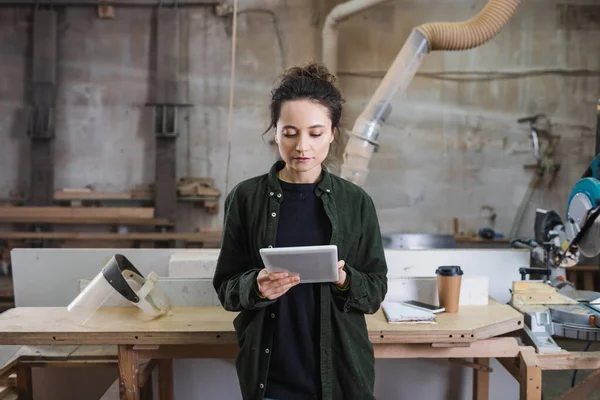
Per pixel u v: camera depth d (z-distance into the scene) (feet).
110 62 15.07
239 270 3.98
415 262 6.89
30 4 14.73
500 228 15.37
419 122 15.23
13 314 5.26
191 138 15.23
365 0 12.93
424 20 14.97
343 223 3.76
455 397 7.20
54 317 5.16
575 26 15.02
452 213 15.38
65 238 14.07
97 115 15.16
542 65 15.08
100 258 6.98
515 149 15.24
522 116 15.16
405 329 4.79
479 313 5.36
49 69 14.64
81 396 7.13
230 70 15.12
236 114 15.23
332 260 3.29
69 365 5.77
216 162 15.29
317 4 14.99
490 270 6.93
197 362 6.91
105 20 14.99
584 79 15.10
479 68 15.10
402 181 15.33
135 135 15.17
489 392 7.22
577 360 5.14
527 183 15.29
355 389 3.71
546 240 6.69
